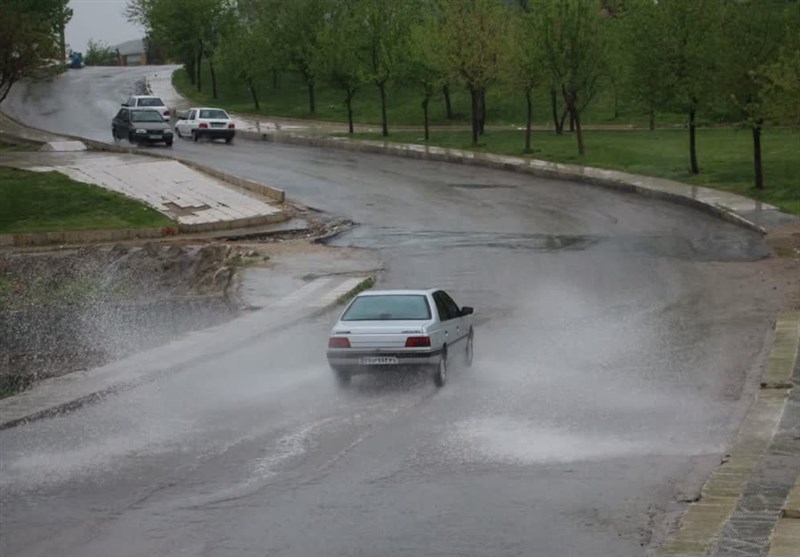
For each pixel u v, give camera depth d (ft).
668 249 111.24
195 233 128.16
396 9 224.33
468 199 148.05
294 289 97.09
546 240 118.62
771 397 54.60
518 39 191.31
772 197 137.28
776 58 137.49
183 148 203.72
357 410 55.06
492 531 35.24
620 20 185.16
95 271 110.63
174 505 38.99
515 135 221.46
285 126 249.14
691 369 64.03
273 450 46.96
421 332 58.54
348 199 148.97
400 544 34.04
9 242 121.29
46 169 159.63
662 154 181.78
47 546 34.71
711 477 40.65
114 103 286.05
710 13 149.48
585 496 39.19
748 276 96.17
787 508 34.91
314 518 37.01
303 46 268.62
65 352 85.40
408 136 221.87
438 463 44.19
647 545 33.60
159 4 324.39
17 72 191.72
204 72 352.49
